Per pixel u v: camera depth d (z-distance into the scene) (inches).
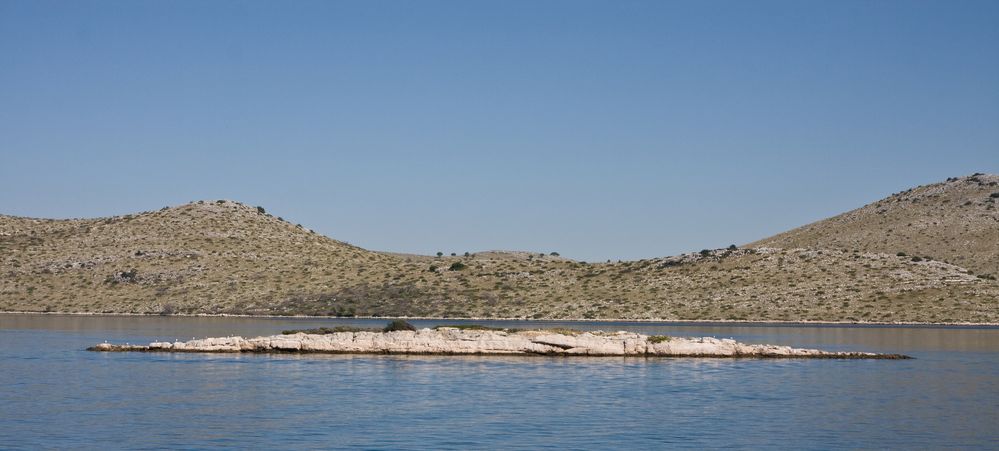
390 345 4377.5
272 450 2123.5
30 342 5017.2
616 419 2527.1
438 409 2669.8
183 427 2386.8
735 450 2154.3
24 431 2326.5
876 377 3499.0
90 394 2945.4
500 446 2175.2
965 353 4618.6
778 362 4055.1
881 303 7859.3
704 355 4291.3
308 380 3304.6
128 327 6510.8
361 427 2394.2
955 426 2460.6
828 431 2380.7
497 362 3981.3
